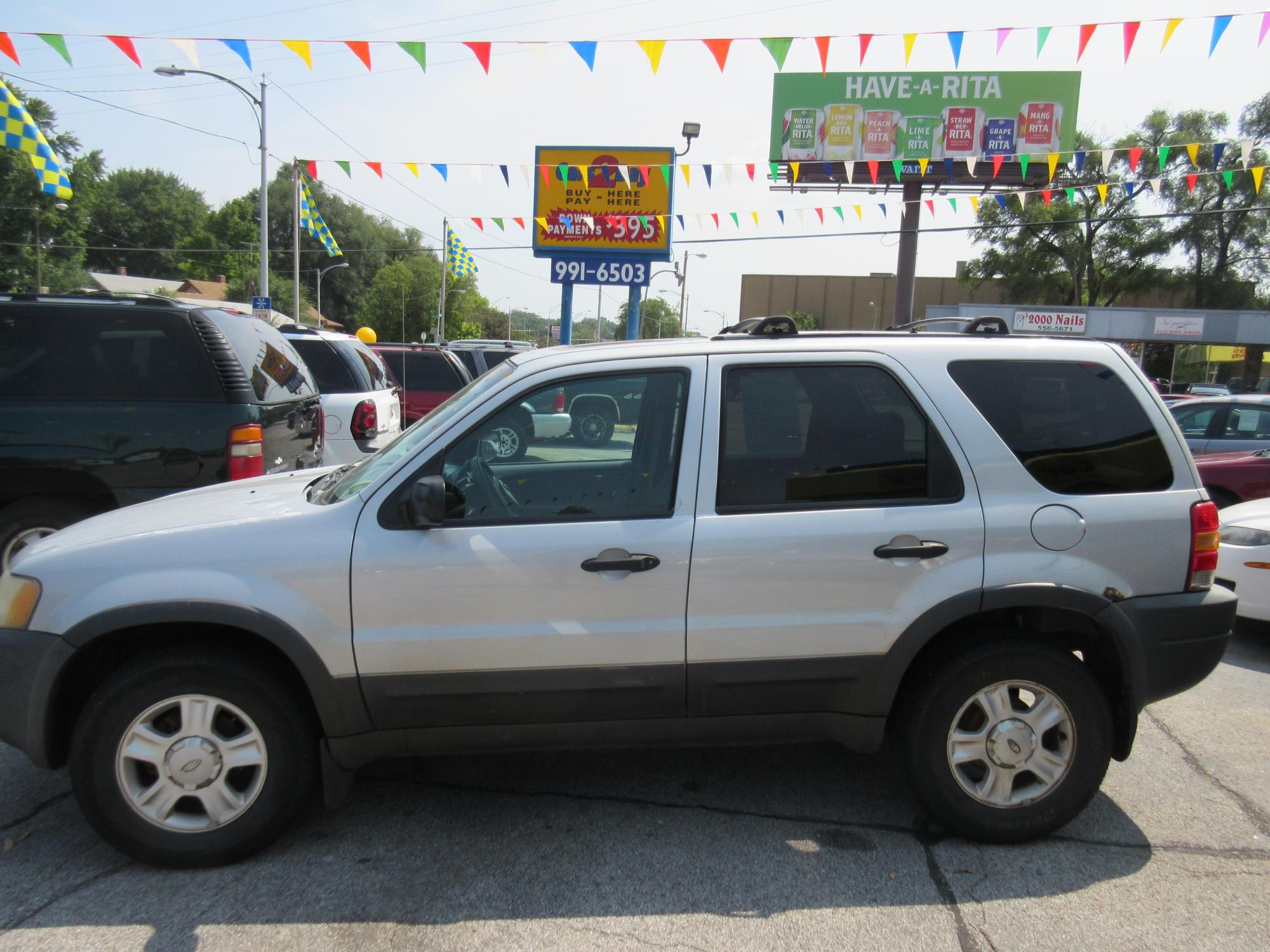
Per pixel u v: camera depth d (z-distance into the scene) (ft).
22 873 9.91
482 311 238.07
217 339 17.94
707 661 10.24
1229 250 133.90
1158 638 10.52
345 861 10.22
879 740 10.55
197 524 10.33
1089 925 9.14
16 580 10.05
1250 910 9.44
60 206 141.90
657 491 10.37
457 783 12.19
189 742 9.86
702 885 9.79
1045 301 144.36
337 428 29.07
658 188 59.98
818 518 10.24
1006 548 10.30
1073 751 10.53
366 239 270.05
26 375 17.19
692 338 11.55
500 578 9.96
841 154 106.73
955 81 104.17
